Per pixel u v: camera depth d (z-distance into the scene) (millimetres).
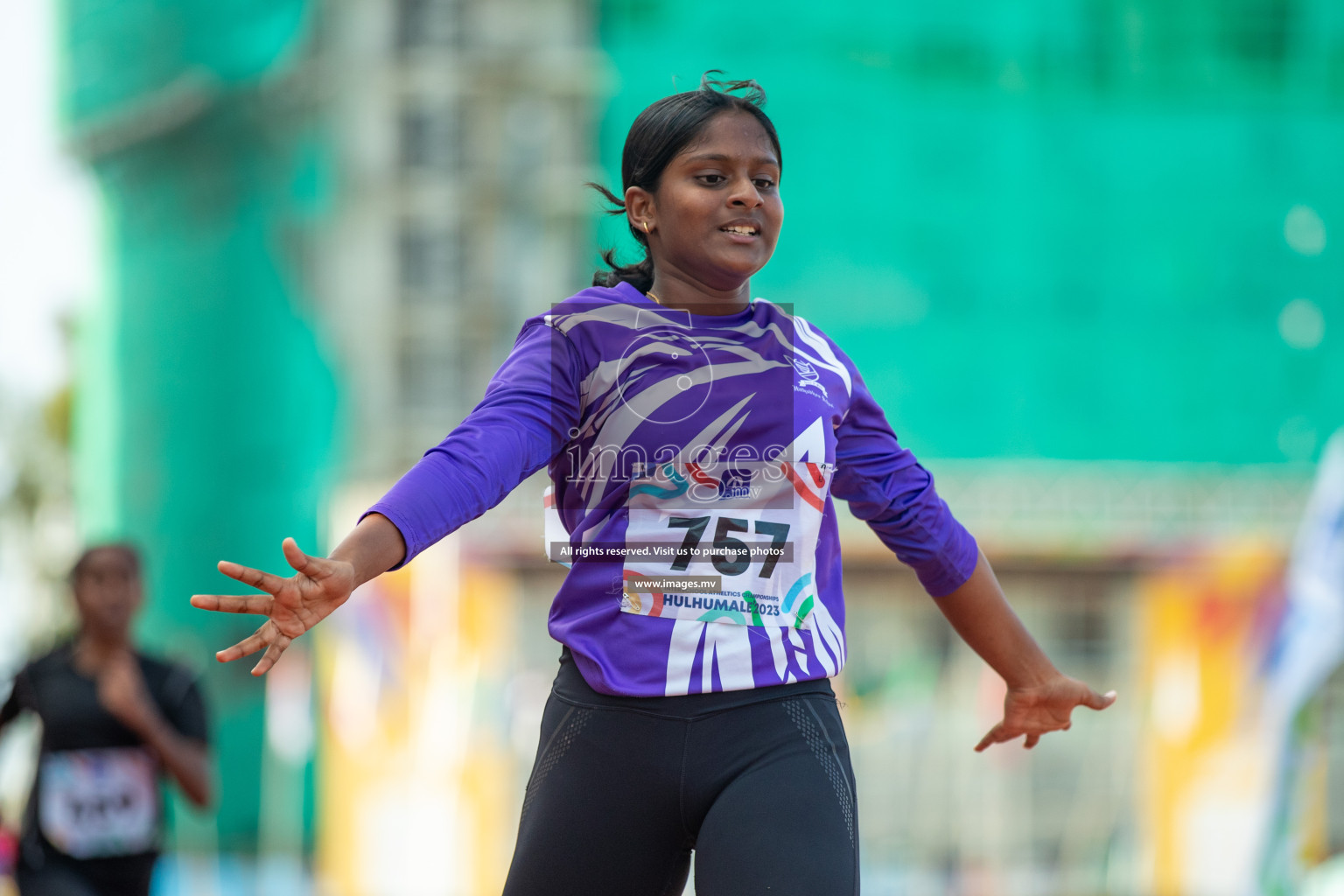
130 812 17344
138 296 63562
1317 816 49969
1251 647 52594
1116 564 53875
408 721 50375
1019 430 55906
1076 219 56906
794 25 57281
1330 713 50812
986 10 57094
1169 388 56281
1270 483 55156
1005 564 54188
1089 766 50875
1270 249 57094
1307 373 56625
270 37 59781
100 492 64188
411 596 50812
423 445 57750
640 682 7637
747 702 7625
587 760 7727
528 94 58125
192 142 61750
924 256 56750
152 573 61469
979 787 49656
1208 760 51156
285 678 54125
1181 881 50031
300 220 59344
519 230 58000
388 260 58219
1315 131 57250
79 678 17500
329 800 51594
